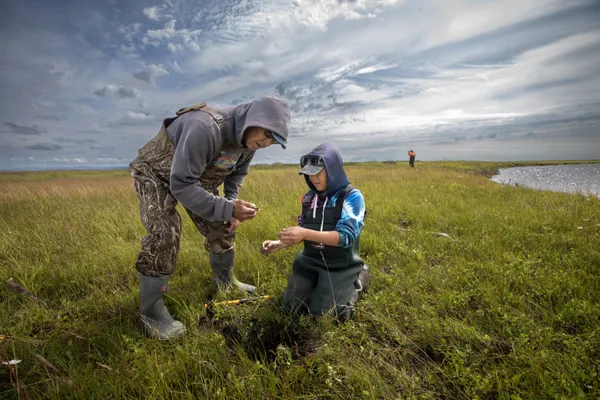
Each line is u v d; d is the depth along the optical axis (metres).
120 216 6.07
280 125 2.21
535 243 4.23
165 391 1.91
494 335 2.39
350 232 2.54
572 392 1.74
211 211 2.33
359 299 2.97
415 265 3.64
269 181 11.13
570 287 2.90
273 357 2.29
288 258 3.90
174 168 2.27
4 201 8.09
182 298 3.08
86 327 2.61
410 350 2.26
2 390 1.96
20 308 2.95
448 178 14.77
